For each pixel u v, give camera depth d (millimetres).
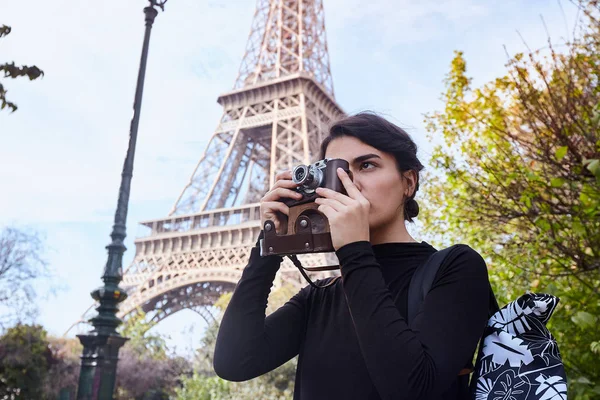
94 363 9195
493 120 6605
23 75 3936
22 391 31578
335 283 2236
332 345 1973
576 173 5723
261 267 2297
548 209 5816
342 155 2146
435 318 1747
